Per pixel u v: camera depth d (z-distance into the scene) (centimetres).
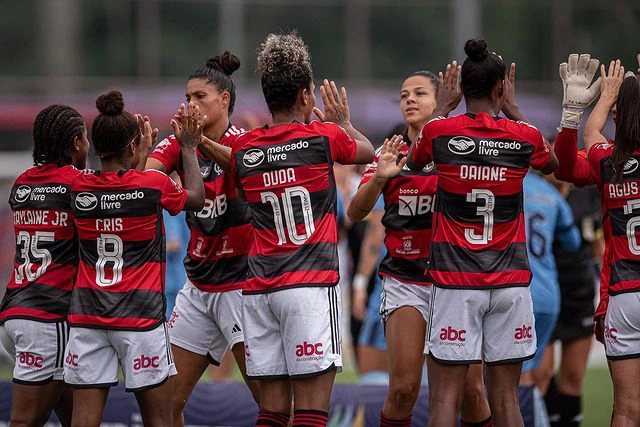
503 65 2128
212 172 2320
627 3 7725
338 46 7800
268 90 2102
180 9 7944
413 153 2162
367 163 2173
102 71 8162
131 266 2097
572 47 7812
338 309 2073
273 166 2062
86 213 2098
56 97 7281
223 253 2341
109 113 2116
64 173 2206
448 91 2195
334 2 7800
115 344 2095
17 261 2227
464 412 2381
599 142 2228
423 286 2320
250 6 7900
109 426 2917
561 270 3231
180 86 7688
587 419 3641
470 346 2094
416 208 2322
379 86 7656
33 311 2175
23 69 8425
